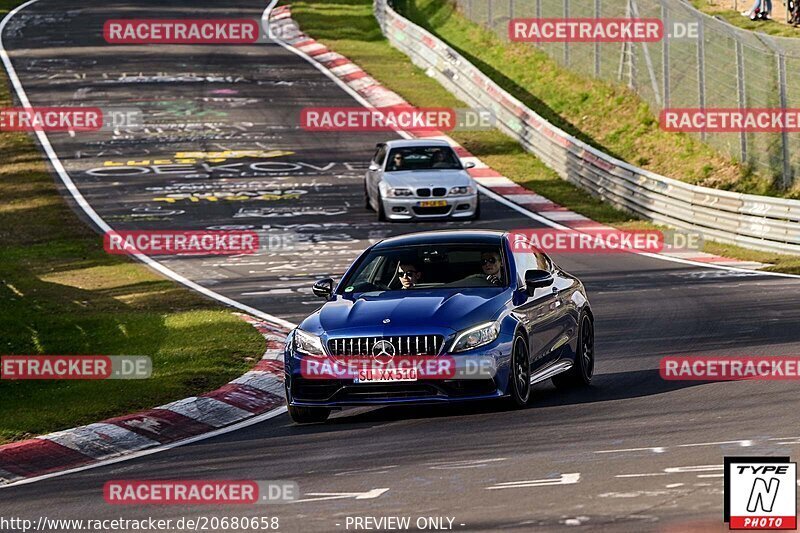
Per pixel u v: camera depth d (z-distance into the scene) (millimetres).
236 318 62250
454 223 101562
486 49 169125
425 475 31625
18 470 37938
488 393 39812
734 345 51312
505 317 40688
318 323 41312
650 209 100312
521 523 25953
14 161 129250
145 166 127062
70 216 107688
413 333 39844
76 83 163000
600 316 62969
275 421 42812
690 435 34094
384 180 102438
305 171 124625
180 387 46781
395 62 171875
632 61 136625
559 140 121062
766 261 82375
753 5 144000
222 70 170625
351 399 40156
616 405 40438
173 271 85688
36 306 68312
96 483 34562
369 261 45062
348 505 29031
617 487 28500
